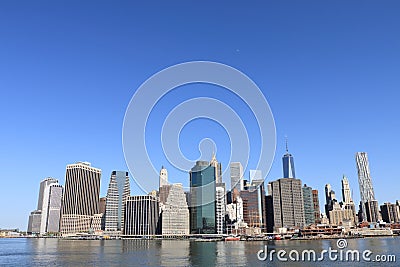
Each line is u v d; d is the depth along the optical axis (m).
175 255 171.12
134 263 137.12
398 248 195.38
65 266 130.12
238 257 156.62
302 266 118.75
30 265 134.25
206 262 138.38
